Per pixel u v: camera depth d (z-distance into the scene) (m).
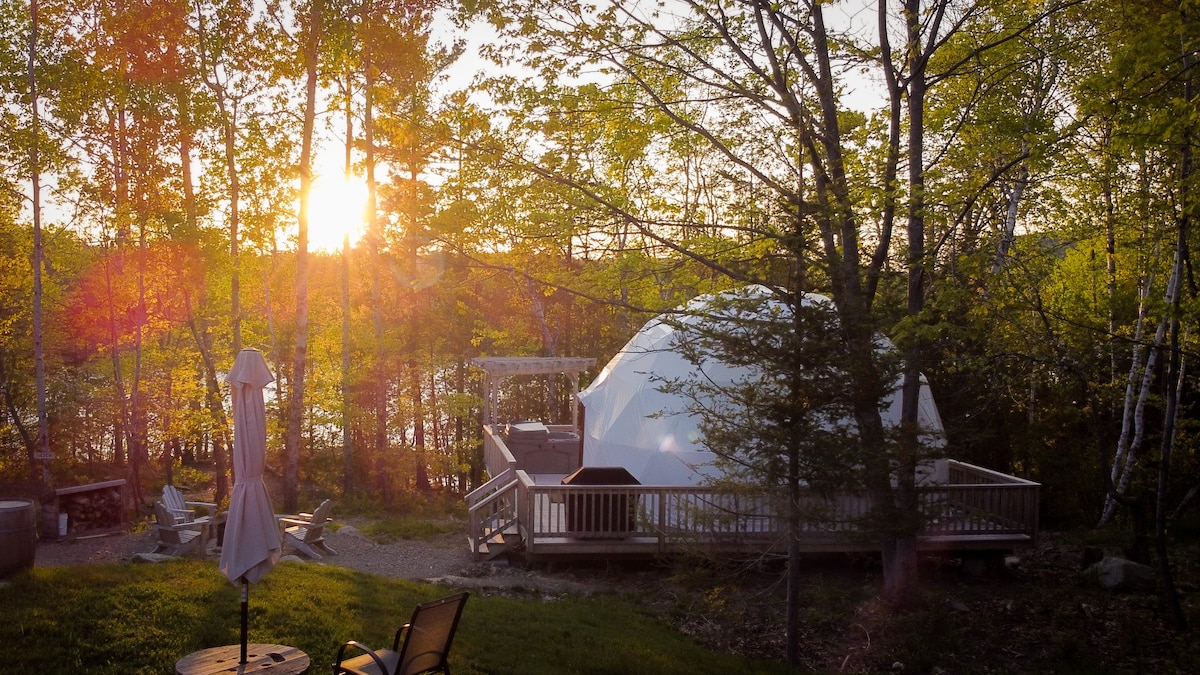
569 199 11.66
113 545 13.66
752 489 8.82
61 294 22.88
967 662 10.04
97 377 23.20
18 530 8.60
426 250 14.52
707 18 11.48
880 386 8.77
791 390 8.56
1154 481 16.47
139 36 15.66
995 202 11.20
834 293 9.05
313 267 32.06
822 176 10.76
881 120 12.09
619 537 12.65
